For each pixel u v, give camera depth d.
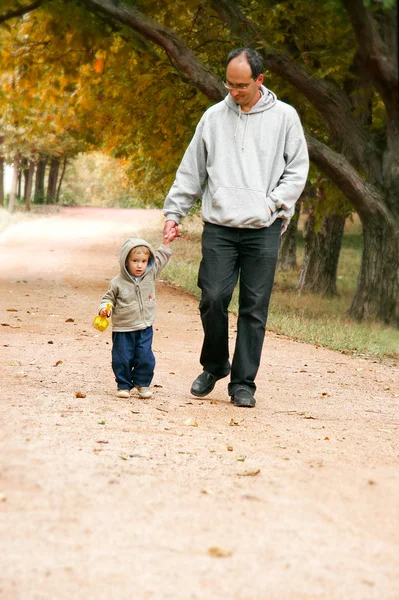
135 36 23.31
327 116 23.62
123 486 5.57
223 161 9.16
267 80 24.11
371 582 4.25
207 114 9.34
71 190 123.00
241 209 9.09
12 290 24.84
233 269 9.49
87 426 7.50
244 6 23.78
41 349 13.77
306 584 4.15
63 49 23.33
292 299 28.67
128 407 8.91
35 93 28.34
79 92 28.92
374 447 7.83
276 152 9.20
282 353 16.41
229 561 4.38
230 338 17.64
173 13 23.80
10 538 4.49
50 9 21.75
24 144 66.75
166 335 17.47
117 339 9.62
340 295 32.81
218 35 24.97
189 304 24.30
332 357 16.66
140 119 28.20
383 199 23.52
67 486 5.47
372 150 23.80
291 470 6.42
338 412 10.25
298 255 53.50
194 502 5.37
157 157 28.09
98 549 4.42
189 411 9.07
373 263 23.84
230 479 6.01
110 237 54.66
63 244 47.72
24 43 25.42
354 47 19.81
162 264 9.71
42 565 4.16
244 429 8.22
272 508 5.37
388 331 21.44
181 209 9.53
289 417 9.38
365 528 5.16
